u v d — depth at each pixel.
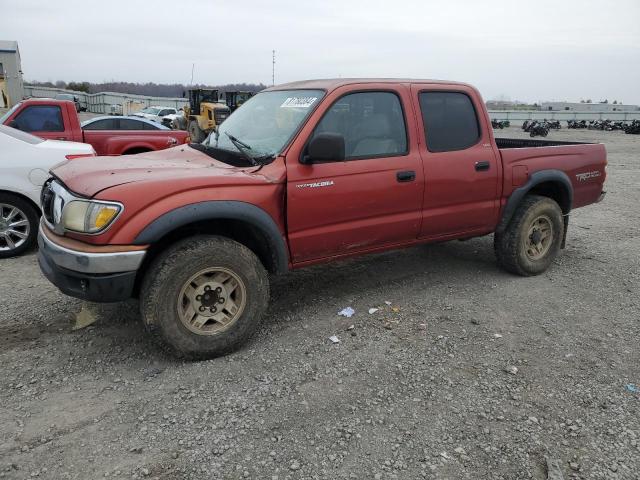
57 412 2.92
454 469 2.56
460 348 3.76
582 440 2.79
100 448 2.64
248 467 2.53
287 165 3.71
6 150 5.62
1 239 5.70
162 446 2.67
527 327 4.14
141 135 10.96
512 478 2.51
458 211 4.66
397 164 4.20
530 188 5.06
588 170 5.60
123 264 3.14
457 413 3.00
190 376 3.32
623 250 6.41
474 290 4.90
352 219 4.06
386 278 5.18
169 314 3.31
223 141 4.41
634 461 2.64
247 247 3.82
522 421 2.94
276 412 2.96
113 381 3.24
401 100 4.33
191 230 3.64
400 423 2.90
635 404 3.12
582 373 3.46
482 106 4.83
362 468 2.54
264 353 3.63
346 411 2.99
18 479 2.41
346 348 3.72
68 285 3.28
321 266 5.49
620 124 43.06
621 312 4.46
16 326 3.96
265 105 4.47
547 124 43.72
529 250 5.27
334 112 3.96
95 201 3.14
